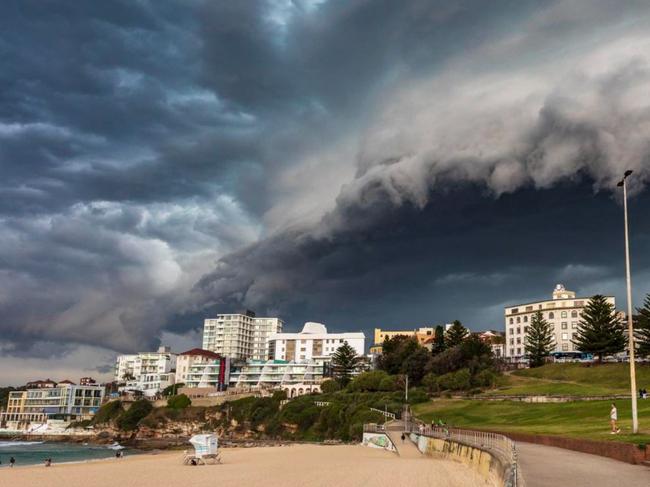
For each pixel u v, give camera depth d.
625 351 161.88
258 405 176.62
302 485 45.88
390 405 133.50
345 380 185.38
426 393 144.88
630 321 50.69
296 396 183.25
